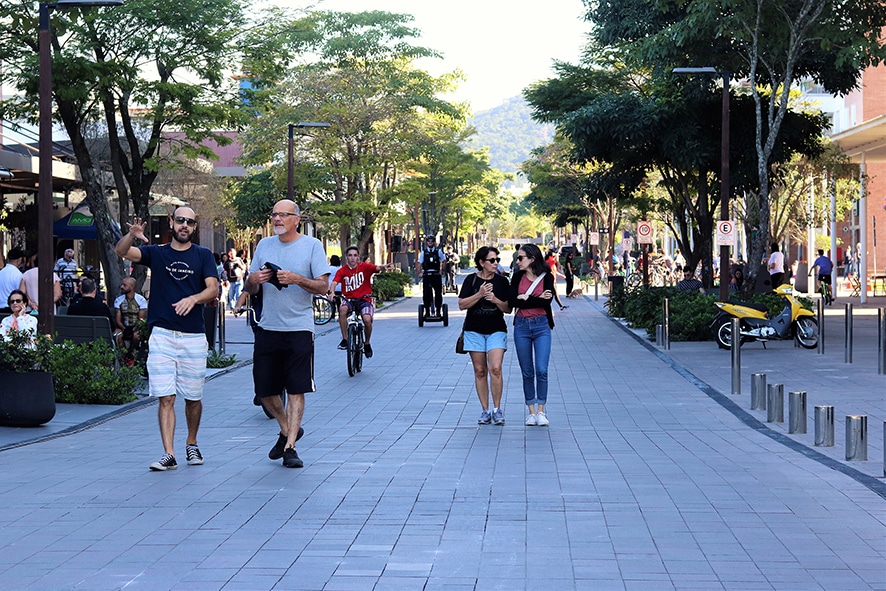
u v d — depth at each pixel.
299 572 6.82
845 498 8.95
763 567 6.87
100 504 8.89
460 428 13.40
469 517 8.34
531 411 13.63
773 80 27.48
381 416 14.54
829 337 27.72
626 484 9.62
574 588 6.45
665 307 25.70
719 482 9.69
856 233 62.12
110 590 6.45
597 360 22.61
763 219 28.06
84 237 34.50
